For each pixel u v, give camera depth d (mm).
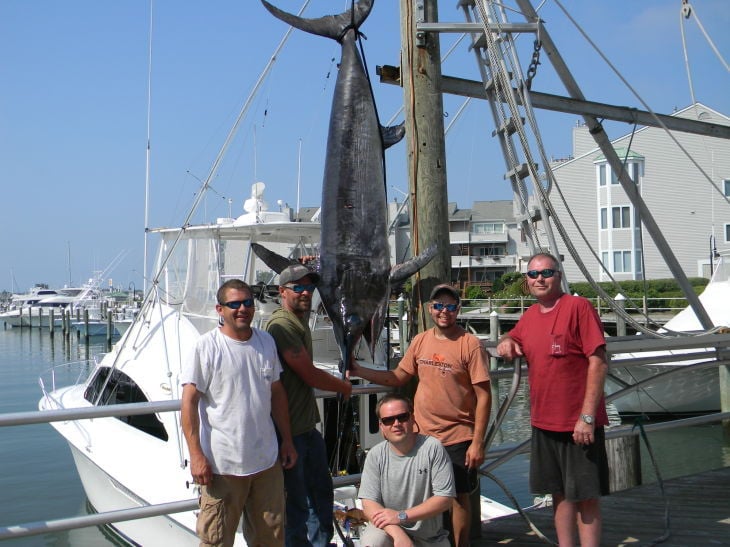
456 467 3404
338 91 3580
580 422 3129
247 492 2992
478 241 48500
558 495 3354
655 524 4039
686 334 5242
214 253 7973
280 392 3111
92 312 46562
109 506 7449
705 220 30344
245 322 2963
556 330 3266
